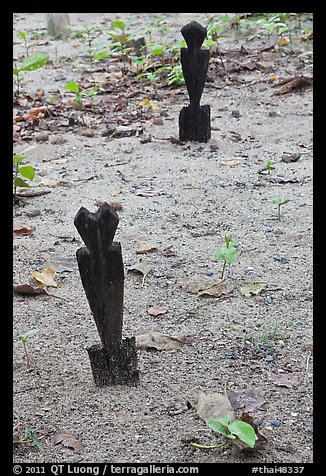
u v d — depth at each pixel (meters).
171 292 5.70
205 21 14.61
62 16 15.16
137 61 11.81
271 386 4.53
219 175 8.07
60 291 5.77
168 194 7.59
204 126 9.00
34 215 7.14
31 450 4.04
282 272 5.93
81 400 4.42
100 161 8.66
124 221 6.95
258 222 6.86
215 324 5.24
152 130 9.62
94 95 10.36
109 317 4.39
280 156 8.61
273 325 5.20
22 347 5.02
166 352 4.91
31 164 8.66
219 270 5.98
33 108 10.63
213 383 4.57
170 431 4.14
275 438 4.07
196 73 8.78
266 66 11.76
